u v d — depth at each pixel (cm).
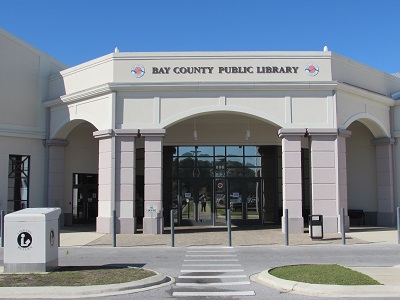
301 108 1986
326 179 1952
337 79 2053
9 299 813
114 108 1994
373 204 2378
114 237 1580
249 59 2012
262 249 1491
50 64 2422
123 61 2031
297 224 1925
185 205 2419
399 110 2331
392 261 1226
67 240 1767
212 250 1477
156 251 1460
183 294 852
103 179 2008
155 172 1964
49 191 2314
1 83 2200
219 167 2436
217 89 1986
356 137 2452
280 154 2444
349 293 843
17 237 1022
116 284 887
